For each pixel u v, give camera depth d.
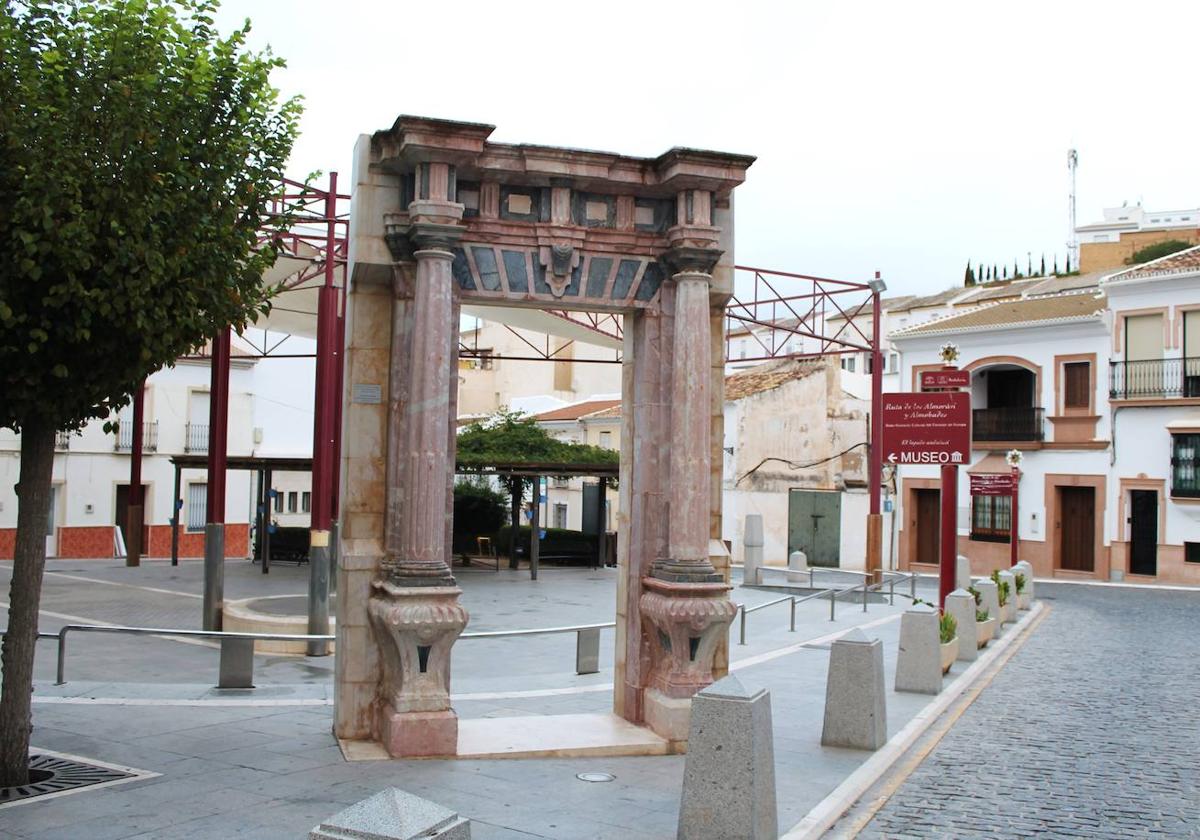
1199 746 9.73
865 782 8.02
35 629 7.45
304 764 8.09
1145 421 31.98
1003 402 36.00
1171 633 19.16
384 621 8.38
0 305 6.48
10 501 34.09
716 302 9.95
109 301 6.98
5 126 6.71
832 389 38.19
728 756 6.06
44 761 8.00
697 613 9.03
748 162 9.34
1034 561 34.19
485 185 9.16
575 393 52.56
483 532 34.53
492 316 26.33
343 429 9.11
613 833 6.62
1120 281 32.25
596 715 9.98
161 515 37.72
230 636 11.26
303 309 25.31
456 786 7.60
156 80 7.23
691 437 9.28
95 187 6.94
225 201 7.82
